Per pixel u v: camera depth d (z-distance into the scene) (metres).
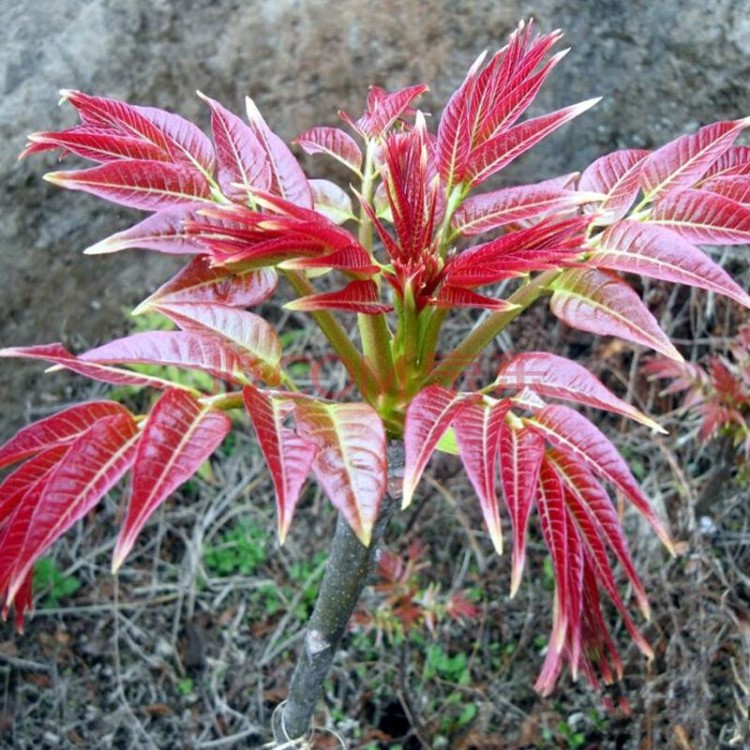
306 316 0.89
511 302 0.40
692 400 0.68
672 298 0.84
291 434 0.35
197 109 0.85
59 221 0.83
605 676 0.43
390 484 0.43
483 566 0.80
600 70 0.84
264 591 0.83
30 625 0.79
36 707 0.77
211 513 0.84
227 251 0.36
